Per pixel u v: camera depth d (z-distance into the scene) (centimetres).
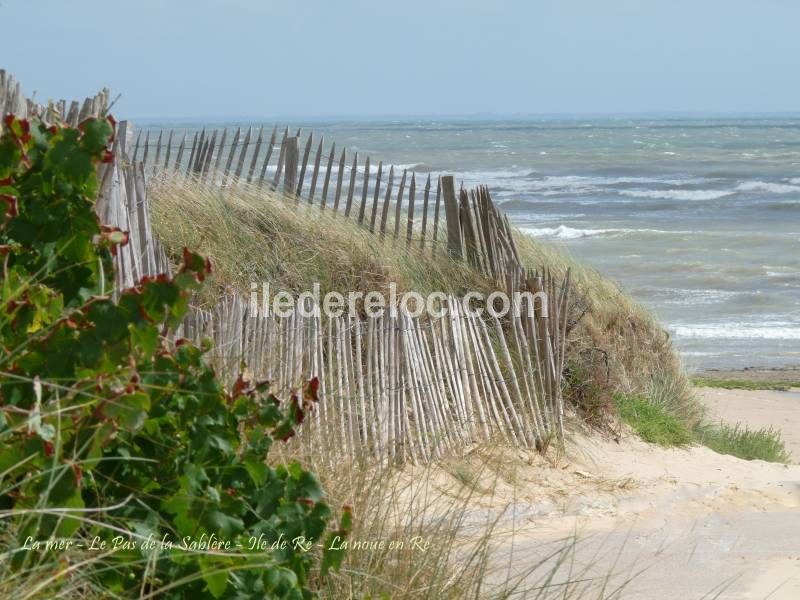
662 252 7525
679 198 11931
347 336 1761
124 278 1295
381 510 1174
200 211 2197
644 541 1592
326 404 1598
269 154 2581
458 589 1014
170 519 806
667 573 1419
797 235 8450
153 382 809
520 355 2053
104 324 770
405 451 1731
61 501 704
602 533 1622
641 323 2806
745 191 12788
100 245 853
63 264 840
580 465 2003
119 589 738
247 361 1549
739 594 1331
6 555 678
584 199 11812
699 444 2442
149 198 2156
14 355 764
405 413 1764
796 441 3262
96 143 830
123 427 738
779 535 1664
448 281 2316
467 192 2491
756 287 6238
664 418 2442
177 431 830
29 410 739
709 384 4100
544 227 9044
